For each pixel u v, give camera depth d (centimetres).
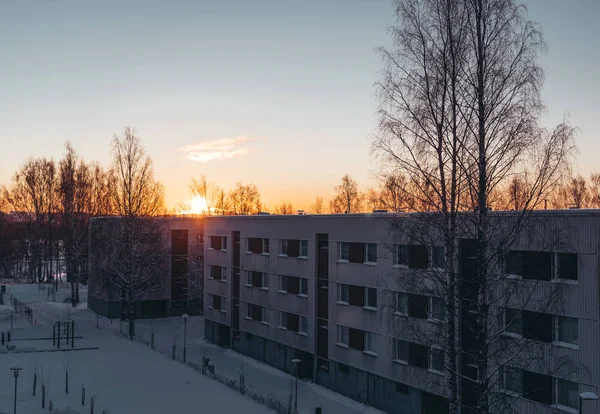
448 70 2167
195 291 6469
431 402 3034
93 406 2769
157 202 6056
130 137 5888
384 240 3281
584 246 2227
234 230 5119
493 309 2380
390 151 2255
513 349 2358
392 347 3241
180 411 2780
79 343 4738
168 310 6719
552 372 2158
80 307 7394
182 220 6769
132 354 4303
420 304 3036
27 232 10350
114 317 6519
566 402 2328
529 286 2388
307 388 3838
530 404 2427
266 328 4588
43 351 4341
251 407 2892
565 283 2298
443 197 2181
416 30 2214
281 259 4403
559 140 1947
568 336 2327
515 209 2080
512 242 2059
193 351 5044
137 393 3114
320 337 3959
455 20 2161
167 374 3625
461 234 2225
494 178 2092
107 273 6212
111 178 6469
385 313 3291
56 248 9644
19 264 12338
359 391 3541
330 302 3809
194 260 6625
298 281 4203
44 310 6769
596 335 2183
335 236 3781
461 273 2720
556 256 2369
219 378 3716
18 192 9575
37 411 2723
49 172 9500
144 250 5778
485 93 2088
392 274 3027
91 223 6950
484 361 2048
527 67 2044
